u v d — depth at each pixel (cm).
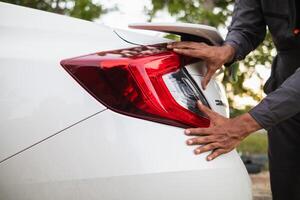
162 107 181
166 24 201
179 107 185
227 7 625
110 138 176
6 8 200
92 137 176
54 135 178
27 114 180
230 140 190
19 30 194
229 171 185
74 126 178
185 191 175
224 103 212
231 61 230
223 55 212
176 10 616
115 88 180
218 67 209
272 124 201
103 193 174
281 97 201
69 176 175
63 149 177
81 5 617
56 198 176
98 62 182
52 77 183
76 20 203
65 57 185
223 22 612
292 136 267
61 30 196
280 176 274
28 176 178
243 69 604
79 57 185
